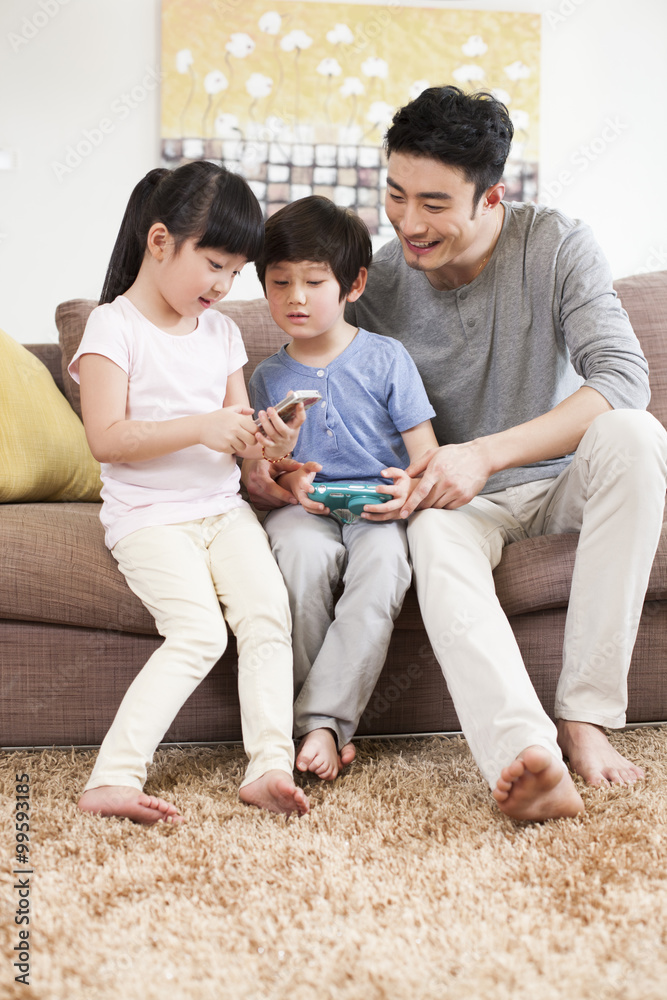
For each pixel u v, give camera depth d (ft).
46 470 5.23
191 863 3.04
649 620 4.47
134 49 11.73
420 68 12.20
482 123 4.20
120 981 2.37
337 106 12.12
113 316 4.11
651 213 12.81
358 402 4.57
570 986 2.35
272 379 4.69
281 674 3.79
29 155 11.58
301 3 11.94
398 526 4.21
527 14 12.29
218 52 11.83
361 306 5.18
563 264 4.63
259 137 12.01
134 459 3.93
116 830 3.24
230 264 4.09
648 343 5.88
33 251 11.68
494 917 2.68
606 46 12.53
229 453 4.00
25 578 4.02
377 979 2.37
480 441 4.17
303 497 4.18
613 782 3.69
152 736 3.57
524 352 4.74
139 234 4.36
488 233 4.67
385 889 2.85
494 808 3.51
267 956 2.50
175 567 3.87
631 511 3.80
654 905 2.72
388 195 4.48
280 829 3.33
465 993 2.32
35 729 4.17
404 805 3.53
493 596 3.80
